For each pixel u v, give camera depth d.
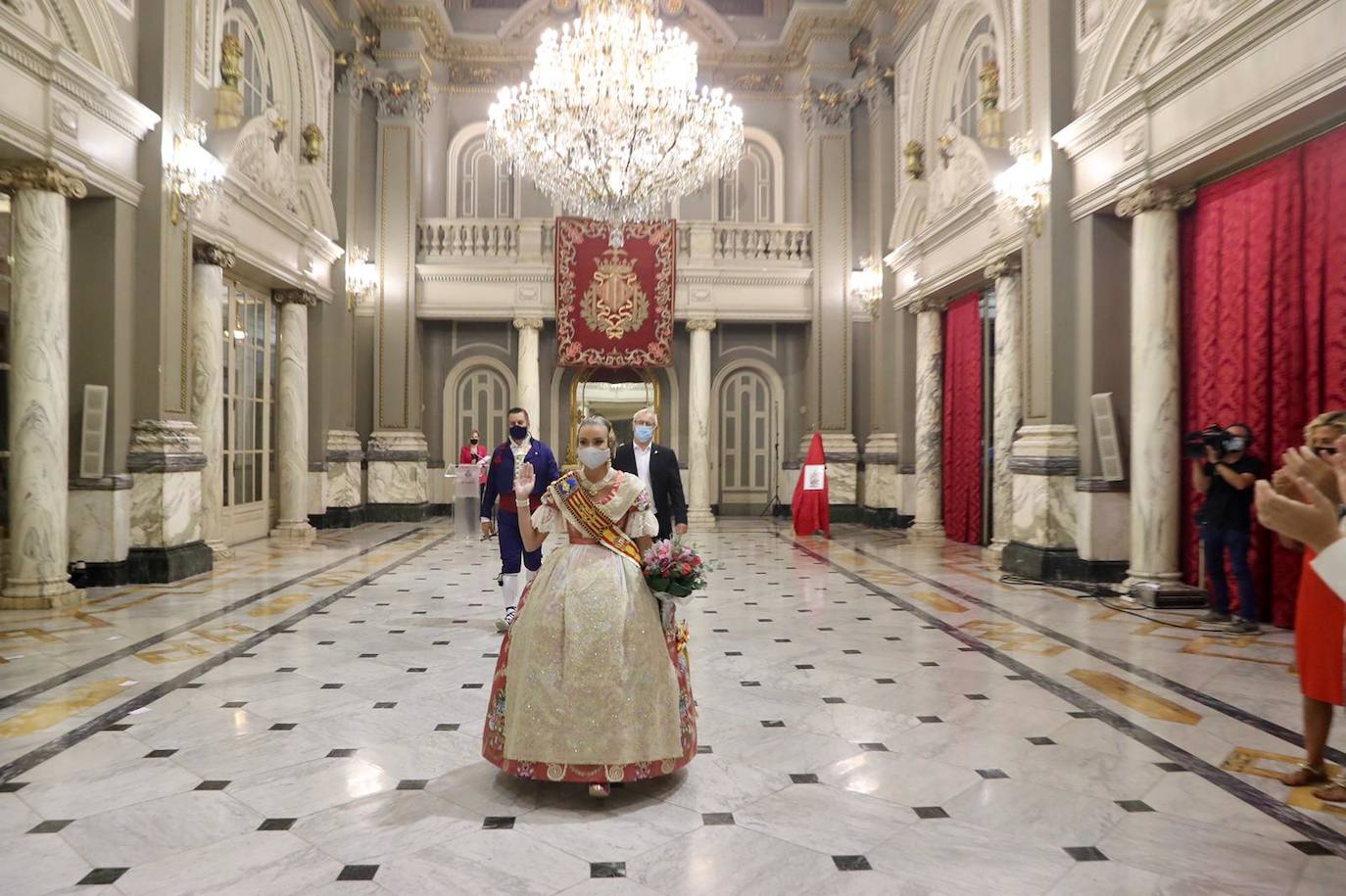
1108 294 8.52
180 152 8.68
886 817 3.20
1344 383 6.11
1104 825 3.14
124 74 8.05
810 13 15.66
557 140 10.62
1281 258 6.64
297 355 12.77
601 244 15.71
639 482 3.60
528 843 2.97
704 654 5.74
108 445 7.98
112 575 8.06
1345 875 2.77
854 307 15.80
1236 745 3.99
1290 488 3.04
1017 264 10.15
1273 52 6.21
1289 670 5.34
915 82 13.66
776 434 17.56
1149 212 7.73
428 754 3.83
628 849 2.93
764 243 16.33
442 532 13.78
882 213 14.80
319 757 3.79
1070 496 8.82
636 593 3.45
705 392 16.09
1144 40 7.83
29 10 6.87
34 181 7.03
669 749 3.38
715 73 17.59
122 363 8.10
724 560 10.68
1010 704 4.62
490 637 6.21
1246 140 6.58
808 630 6.52
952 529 12.92
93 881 2.68
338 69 14.42
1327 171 6.25
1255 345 6.90
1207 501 6.71
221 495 10.77
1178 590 7.37
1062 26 8.90
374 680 5.05
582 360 15.73
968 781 3.55
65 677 5.06
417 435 15.58
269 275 11.55
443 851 2.91
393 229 15.45
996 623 6.77
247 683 4.96
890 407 14.86
